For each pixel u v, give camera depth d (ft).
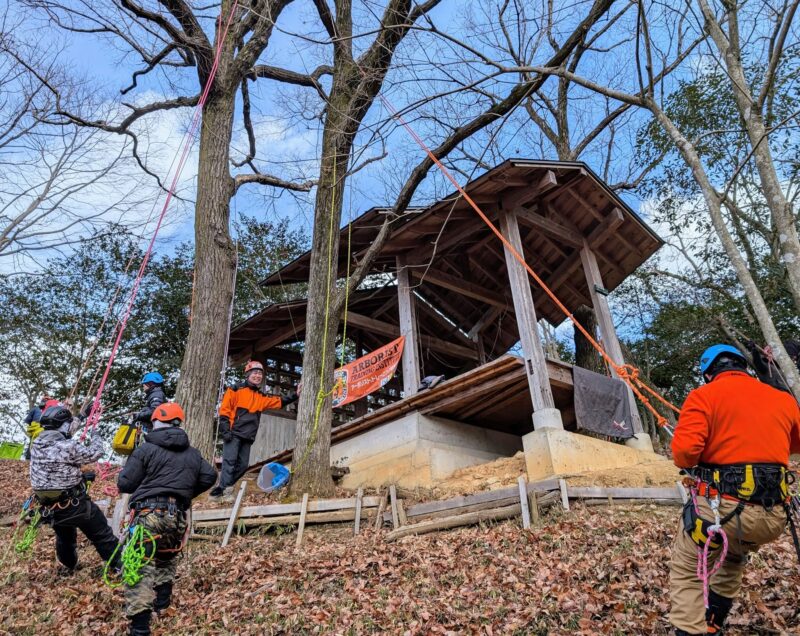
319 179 34.01
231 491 28.17
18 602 18.97
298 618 16.40
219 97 35.47
